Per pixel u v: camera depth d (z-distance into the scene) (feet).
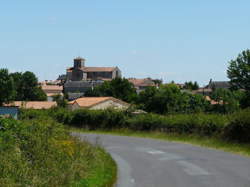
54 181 56.95
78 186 60.80
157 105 411.95
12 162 55.98
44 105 487.20
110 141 174.60
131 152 128.57
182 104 412.98
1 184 49.29
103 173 77.82
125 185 69.05
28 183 53.16
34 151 65.46
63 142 80.59
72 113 271.90
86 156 86.17
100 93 600.80
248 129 137.59
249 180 71.87
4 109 173.58
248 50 408.67
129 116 240.53
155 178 76.48
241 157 109.19
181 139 176.14
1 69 491.31
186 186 67.05
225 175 78.07
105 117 248.32
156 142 168.25
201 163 97.40
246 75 406.62
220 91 442.09
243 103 406.00
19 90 642.22
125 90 594.65
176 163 98.89
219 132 157.69
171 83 432.66
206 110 422.41
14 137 67.21
